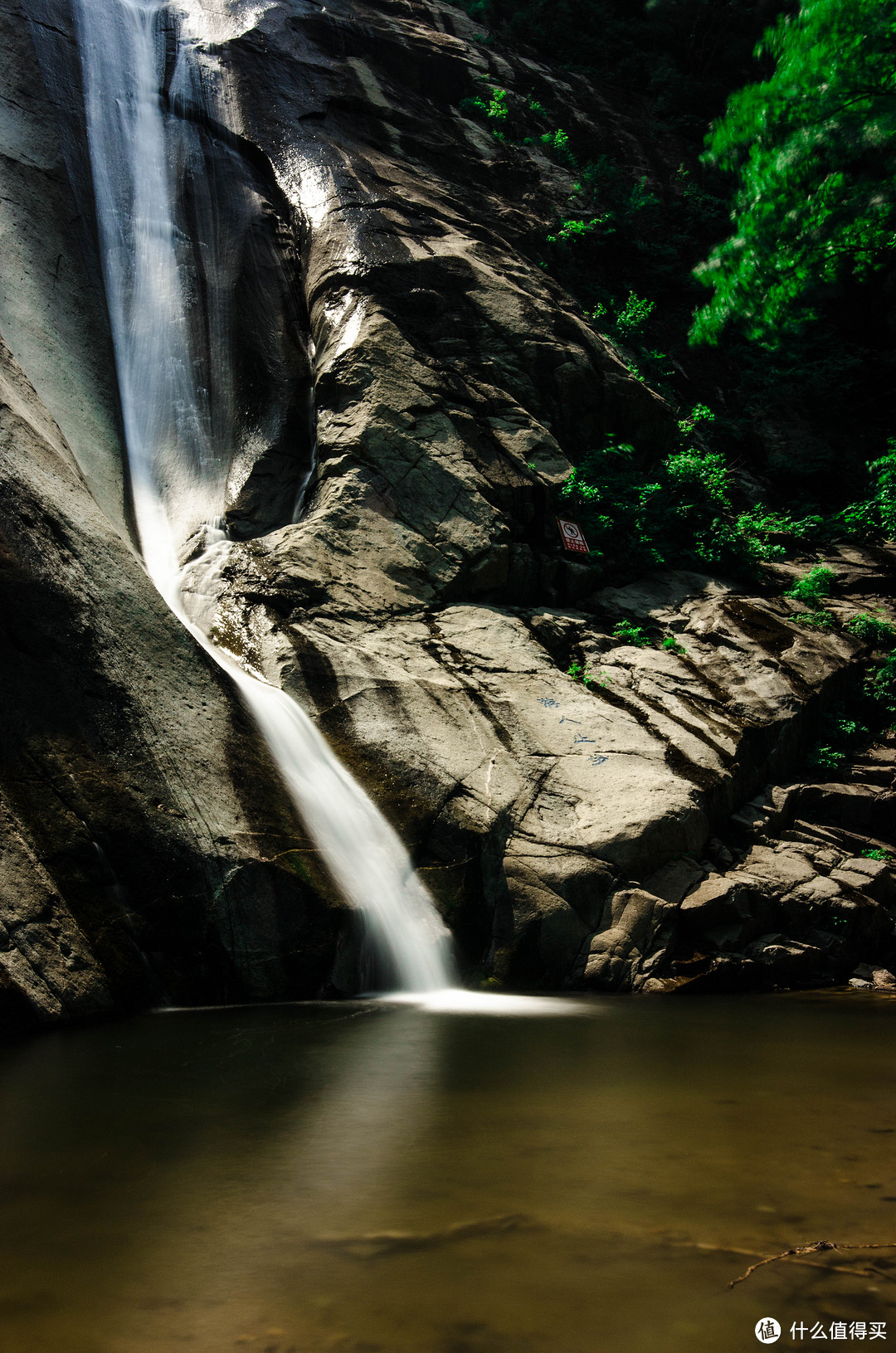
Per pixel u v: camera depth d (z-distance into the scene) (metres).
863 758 13.30
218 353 15.63
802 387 23.72
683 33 31.33
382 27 22.72
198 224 16.89
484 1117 4.91
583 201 23.22
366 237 16.02
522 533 14.83
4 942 6.74
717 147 10.43
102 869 7.55
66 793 7.66
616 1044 6.68
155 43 18.81
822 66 9.35
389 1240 3.43
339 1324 2.86
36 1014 6.65
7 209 14.33
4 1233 3.51
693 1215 3.63
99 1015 7.03
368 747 10.34
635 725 11.62
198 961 7.80
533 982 9.20
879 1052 6.50
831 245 10.58
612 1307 2.95
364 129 19.73
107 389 14.51
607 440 17.02
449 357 15.64
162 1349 2.74
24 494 8.82
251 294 16.11
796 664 13.56
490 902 9.53
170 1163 4.21
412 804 9.87
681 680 12.89
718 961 9.30
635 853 9.79
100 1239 3.45
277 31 20.06
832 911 9.95
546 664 12.45
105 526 9.73
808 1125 4.78
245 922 8.08
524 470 14.91
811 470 22.09
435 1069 5.87
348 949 8.42
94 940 7.26
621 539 15.81
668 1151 4.36
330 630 11.70
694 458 17.47
